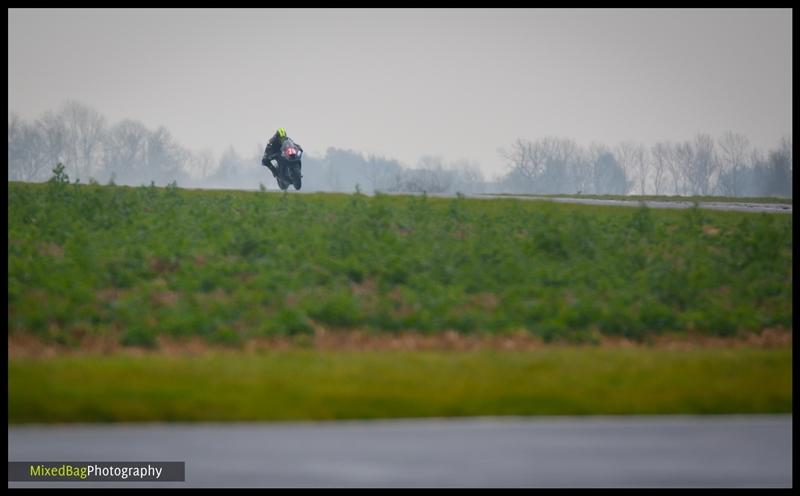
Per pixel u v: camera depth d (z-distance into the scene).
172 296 100.50
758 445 59.84
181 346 86.44
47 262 107.81
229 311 93.56
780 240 125.00
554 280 108.44
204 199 142.62
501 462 55.31
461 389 70.44
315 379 72.25
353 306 94.56
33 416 63.22
